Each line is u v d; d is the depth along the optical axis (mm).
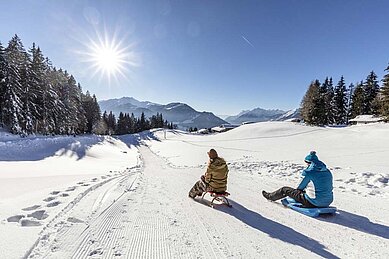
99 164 21453
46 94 43938
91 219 4363
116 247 3381
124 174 11875
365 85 68500
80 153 27312
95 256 3080
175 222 4559
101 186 7480
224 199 5855
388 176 8555
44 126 42906
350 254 3498
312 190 7438
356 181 8477
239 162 15961
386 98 41562
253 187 7906
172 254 3305
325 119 66312
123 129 116438
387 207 5668
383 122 46688
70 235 3592
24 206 4742
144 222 4453
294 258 3346
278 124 59688
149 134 102938
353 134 34844
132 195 6551
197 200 6238
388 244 3828
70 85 56344
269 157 18625
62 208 4695
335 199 6328
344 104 73875
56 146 27172
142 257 3164
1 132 33844
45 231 3572
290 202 5805
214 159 5914
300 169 11406
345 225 4602
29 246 3039
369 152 18156
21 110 36500
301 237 4051
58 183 7684
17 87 37062
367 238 4043
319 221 4801
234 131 60688
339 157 16125
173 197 6520
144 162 25531
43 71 45188
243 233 4160
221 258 3266
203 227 4367
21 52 41594
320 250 3604
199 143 47531
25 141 24938
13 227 3641
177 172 12469
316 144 28344
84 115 64938
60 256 2979
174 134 101688
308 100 69188
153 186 8078
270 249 3596
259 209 5551
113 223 4273
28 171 11852
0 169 11953
